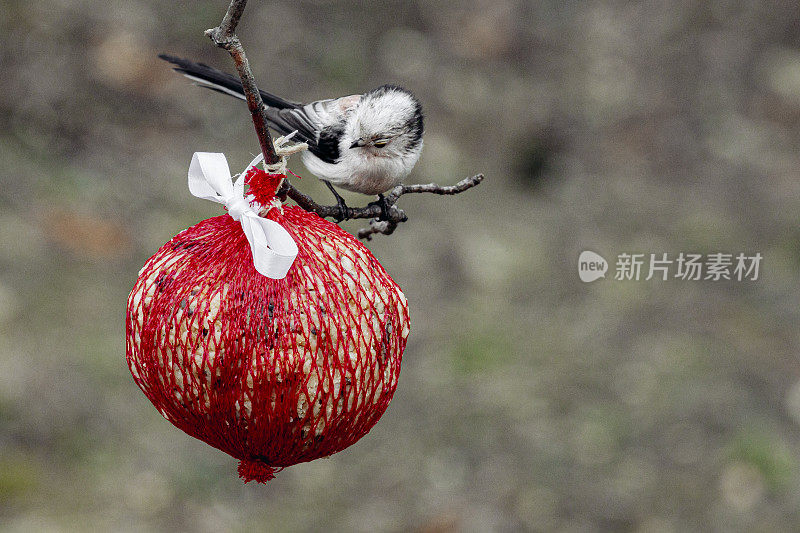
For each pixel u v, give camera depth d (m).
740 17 18.73
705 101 17.52
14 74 13.59
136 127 14.09
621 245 14.27
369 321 3.52
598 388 11.77
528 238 14.23
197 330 3.37
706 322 12.94
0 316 10.52
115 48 14.58
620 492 10.40
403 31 17.34
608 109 17.12
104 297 11.42
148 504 9.35
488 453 10.84
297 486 10.17
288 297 3.41
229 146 14.36
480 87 16.86
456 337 12.32
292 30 16.36
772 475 10.63
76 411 9.95
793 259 14.16
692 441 11.05
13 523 8.70
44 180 12.65
